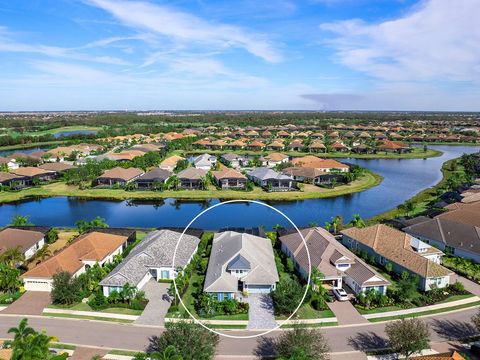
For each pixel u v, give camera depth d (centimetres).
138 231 7850
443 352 3972
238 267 5253
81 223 7475
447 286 5381
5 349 3656
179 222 8869
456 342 4144
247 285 5234
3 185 11631
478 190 9769
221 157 17012
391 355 3931
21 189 11612
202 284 5503
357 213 9650
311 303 4981
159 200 10775
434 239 6831
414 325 3844
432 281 5294
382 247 6278
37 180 12044
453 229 6819
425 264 5441
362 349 4031
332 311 4797
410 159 18612
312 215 9475
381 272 5956
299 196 11031
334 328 4425
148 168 14462
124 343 4138
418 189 12319
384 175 14612
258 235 7050
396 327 3803
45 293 5253
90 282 5222
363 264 5472
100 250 6047
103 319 4609
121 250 6644
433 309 4850
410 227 7350
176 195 10988
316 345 3566
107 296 5056
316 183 12638
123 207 10194
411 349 3688
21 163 14575
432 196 11044
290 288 4766
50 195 11062
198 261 6228
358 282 5134
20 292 5197
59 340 4178
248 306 4875
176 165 14588
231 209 10056
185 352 3322
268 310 4834
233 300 4844
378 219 8675
